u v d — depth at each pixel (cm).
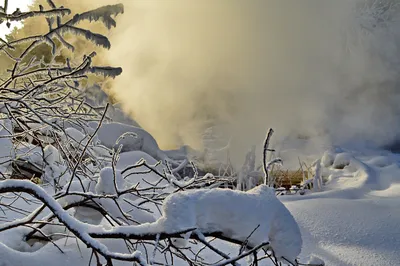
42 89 358
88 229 246
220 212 249
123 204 323
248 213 251
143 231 242
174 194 253
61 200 314
